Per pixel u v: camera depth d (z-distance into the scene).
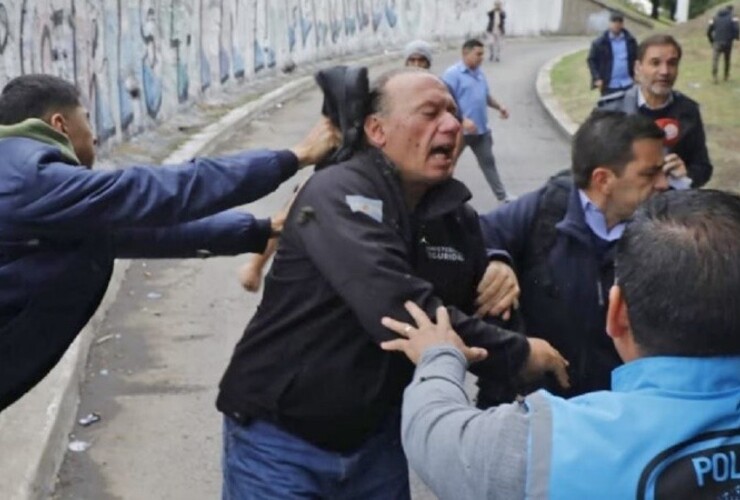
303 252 2.61
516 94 23.59
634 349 1.78
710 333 1.68
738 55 25.30
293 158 2.77
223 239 3.07
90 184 2.58
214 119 17.42
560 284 3.08
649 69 5.06
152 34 15.48
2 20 9.49
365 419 2.68
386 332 2.43
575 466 1.67
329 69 2.71
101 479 4.98
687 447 1.67
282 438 2.72
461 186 2.69
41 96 2.95
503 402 3.07
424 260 2.66
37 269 2.70
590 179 3.04
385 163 2.60
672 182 3.72
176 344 6.87
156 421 5.63
